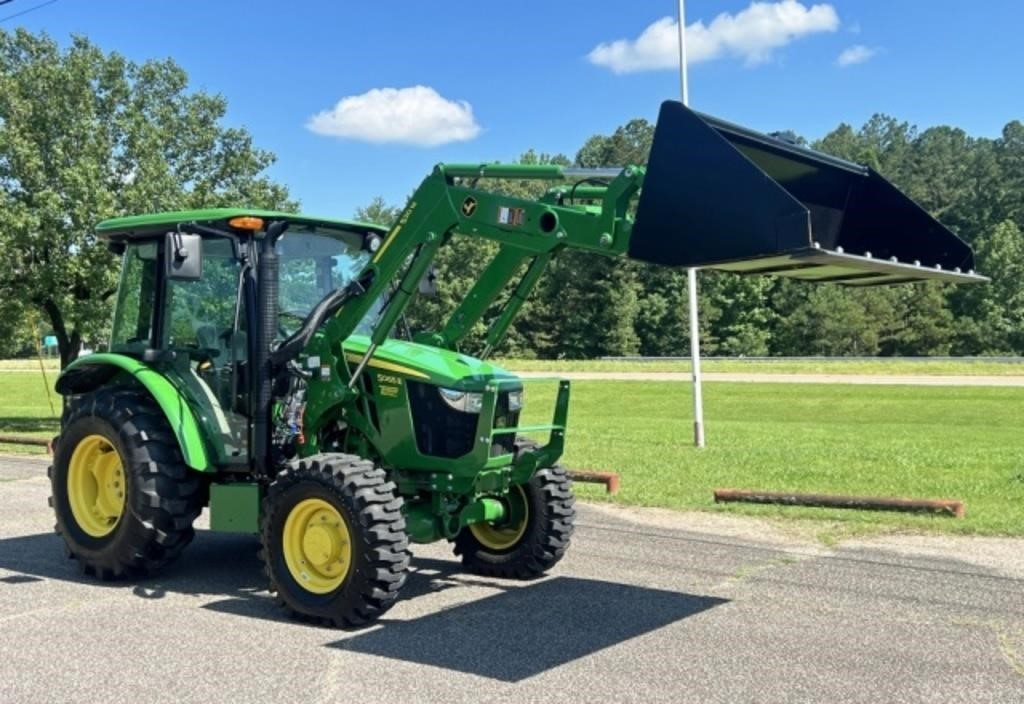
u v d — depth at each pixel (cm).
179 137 2228
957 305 6700
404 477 604
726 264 454
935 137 11544
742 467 1205
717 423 2191
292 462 566
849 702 421
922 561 696
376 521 530
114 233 680
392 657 486
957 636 517
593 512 907
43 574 669
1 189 1870
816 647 498
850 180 563
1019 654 487
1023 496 962
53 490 675
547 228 545
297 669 467
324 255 670
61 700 426
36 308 2012
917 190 9056
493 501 640
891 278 499
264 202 2280
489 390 569
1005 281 6525
